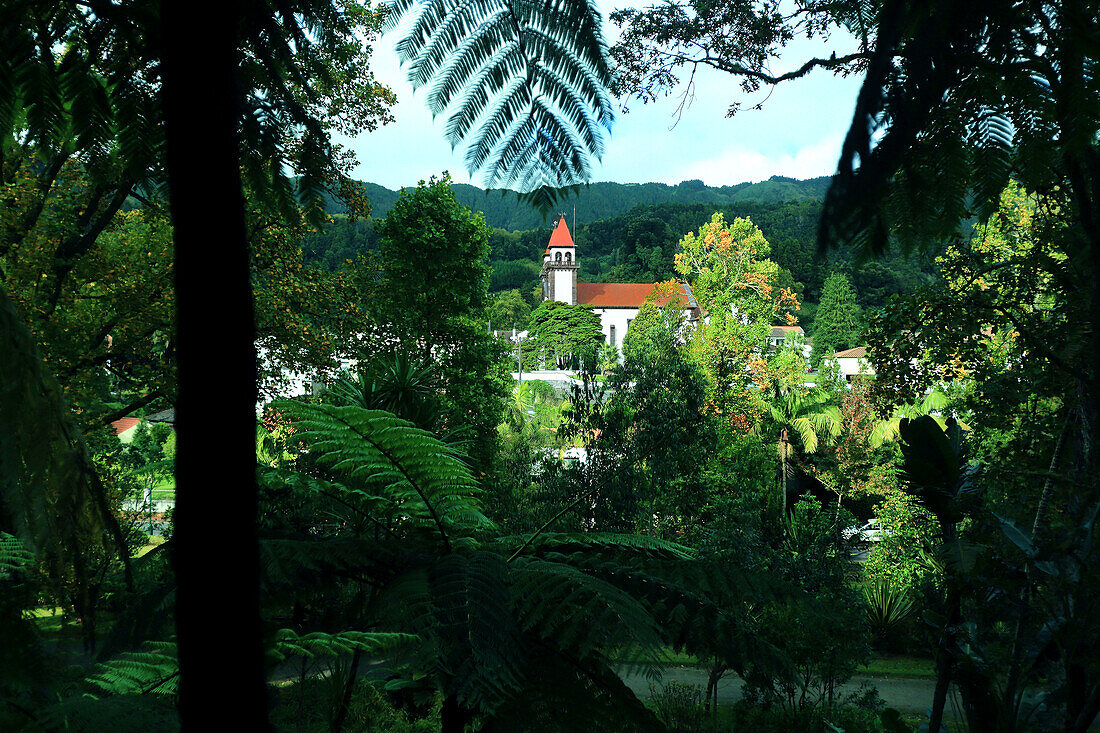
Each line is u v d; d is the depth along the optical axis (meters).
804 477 37.25
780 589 6.45
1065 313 11.32
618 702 5.80
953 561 8.16
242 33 1.91
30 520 3.29
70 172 13.18
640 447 16.84
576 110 1.30
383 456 5.30
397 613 4.60
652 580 6.12
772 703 13.54
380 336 22.92
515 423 27.50
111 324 17.00
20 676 3.07
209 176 1.41
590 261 130.00
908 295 14.23
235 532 1.45
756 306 42.03
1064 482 7.64
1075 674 6.98
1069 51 1.48
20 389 3.36
